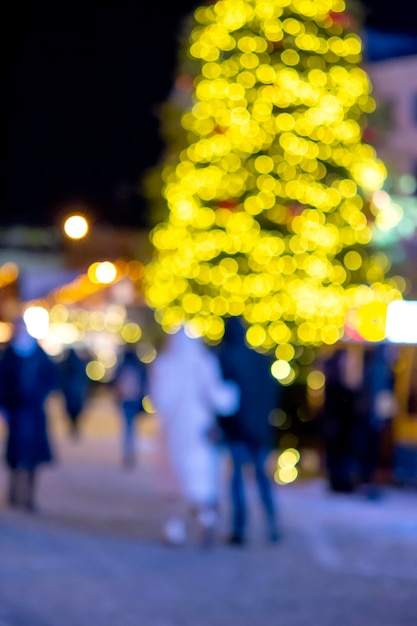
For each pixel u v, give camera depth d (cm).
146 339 3816
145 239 2823
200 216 2445
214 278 2447
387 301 2388
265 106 2350
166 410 1388
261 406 1394
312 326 2389
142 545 1391
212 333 2461
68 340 4347
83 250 3994
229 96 2362
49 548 1341
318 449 2114
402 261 2673
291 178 2358
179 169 2480
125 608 1020
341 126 2358
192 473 1378
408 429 1939
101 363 4634
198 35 2408
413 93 4412
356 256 2434
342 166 2378
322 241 2384
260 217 2391
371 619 993
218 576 1196
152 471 2273
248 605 1048
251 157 2386
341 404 1898
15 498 1705
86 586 1118
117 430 3359
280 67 2334
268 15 2331
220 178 2402
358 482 1905
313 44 2330
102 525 1553
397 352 1934
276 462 2112
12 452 1658
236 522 1405
